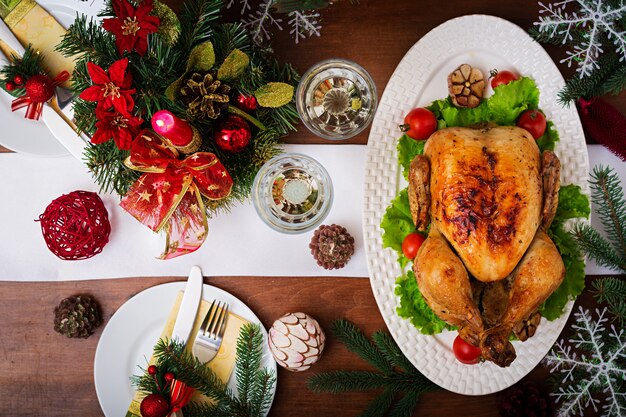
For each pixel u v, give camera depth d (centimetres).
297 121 76
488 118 74
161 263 77
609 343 74
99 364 75
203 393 72
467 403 76
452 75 73
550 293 67
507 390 75
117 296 77
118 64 59
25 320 77
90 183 77
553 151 74
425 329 74
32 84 70
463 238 66
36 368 77
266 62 71
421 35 76
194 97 61
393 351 75
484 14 75
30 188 77
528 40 73
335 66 73
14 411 77
